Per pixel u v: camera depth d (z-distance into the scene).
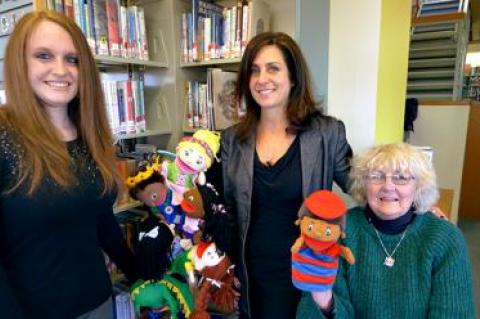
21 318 0.83
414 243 0.97
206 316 1.43
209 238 1.35
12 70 0.90
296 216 1.16
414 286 0.94
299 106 1.21
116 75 2.03
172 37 1.87
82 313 1.02
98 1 1.53
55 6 1.38
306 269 0.90
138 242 1.47
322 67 1.82
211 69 1.82
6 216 0.87
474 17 5.34
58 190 0.91
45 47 0.91
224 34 1.77
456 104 3.23
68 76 0.97
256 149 1.22
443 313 0.90
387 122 2.12
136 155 1.76
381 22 1.79
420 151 1.02
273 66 1.14
